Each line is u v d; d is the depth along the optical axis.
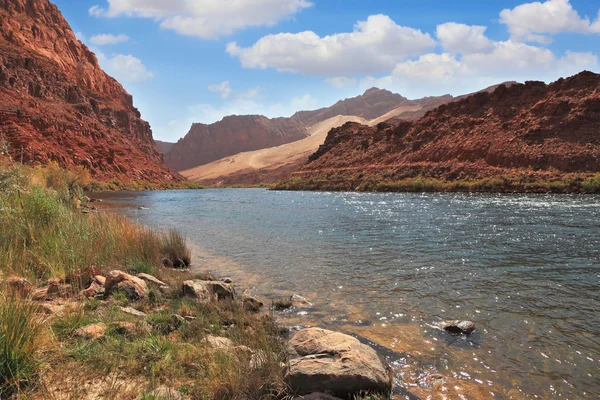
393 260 11.05
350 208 29.19
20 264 6.89
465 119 64.75
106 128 129.00
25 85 103.31
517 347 5.36
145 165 123.94
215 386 3.61
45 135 89.00
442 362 4.93
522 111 56.28
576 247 12.33
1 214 8.47
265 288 8.55
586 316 6.49
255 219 23.27
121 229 10.32
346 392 3.72
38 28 155.62
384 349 5.33
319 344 4.34
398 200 36.59
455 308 7.00
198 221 22.56
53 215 9.27
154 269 8.82
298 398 3.60
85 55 189.88
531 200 31.25
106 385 3.46
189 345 4.55
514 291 7.93
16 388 3.18
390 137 77.31
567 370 4.71
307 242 14.41
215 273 9.94
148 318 5.45
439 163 57.53
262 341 4.96
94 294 6.36
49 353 3.77
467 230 16.34
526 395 4.17
